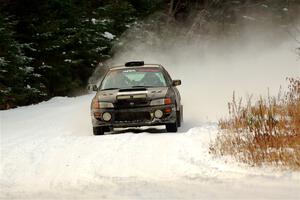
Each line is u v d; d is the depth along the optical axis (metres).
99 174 25.95
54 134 41.91
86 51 93.75
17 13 84.62
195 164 26.94
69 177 25.73
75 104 70.31
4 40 71.25
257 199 19.92
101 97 40.22
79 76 94.44
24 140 38.50
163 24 131.12
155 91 40.06
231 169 25.56
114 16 119.12
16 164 29.09
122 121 39.44
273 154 26.16
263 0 143.00
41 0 85.62
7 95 69.62
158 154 29.86
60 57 86.00
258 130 29.66
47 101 76.56
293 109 37.06
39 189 23.56
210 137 32.84
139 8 135.00
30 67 77.00
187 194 21.17
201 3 140.62
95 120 39.91
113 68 44.53
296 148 27.14
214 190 21.77
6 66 70.31
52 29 84.38
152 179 24.53
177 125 42.41
